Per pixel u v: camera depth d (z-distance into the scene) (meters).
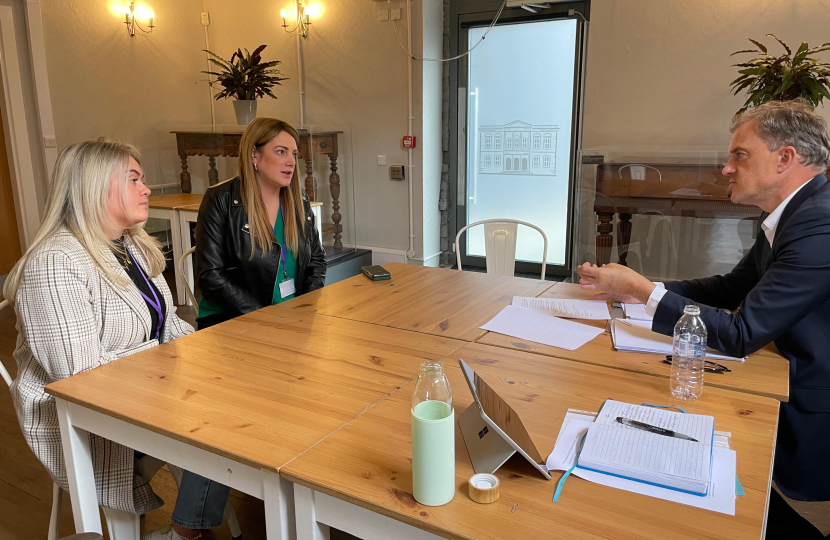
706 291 1.89
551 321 1.81
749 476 1.00
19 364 1.60
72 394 1.34
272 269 2.37
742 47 3.72
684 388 1.32
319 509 1.04
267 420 1.21
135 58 5.11
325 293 2.19
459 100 4.92
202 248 2.31
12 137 4.46
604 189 3.71
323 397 1.31
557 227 4.86
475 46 4.78
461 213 5.16
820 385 1.52
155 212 4.25
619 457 1.02
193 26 5.55
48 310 1.45
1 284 4.59
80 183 1.56
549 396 1.30
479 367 1.47
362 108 4.98
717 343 1.49
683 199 3.51
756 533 0.86
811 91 3.12
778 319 1.45
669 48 3.90
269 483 1.08
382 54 4.79
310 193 4.58
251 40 5.39
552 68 4.57
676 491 0.96
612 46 4.05
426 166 4.88
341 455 1.08
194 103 5.66
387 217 5.11
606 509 0.92
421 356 1.55
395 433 1.15
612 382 1.38
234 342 1.67
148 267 1.84
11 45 4.36
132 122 5.14
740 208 3.39
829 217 1.45
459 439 1.14
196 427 1.18
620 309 1.92
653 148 4.07
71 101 4.70
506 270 2.91
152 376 1.44
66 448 1.43
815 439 1.54
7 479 2.25
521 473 1.02
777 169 1.59
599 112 4.18
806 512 2.02
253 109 4.84
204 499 1.57
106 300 1.60
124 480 1.53
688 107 3.93
